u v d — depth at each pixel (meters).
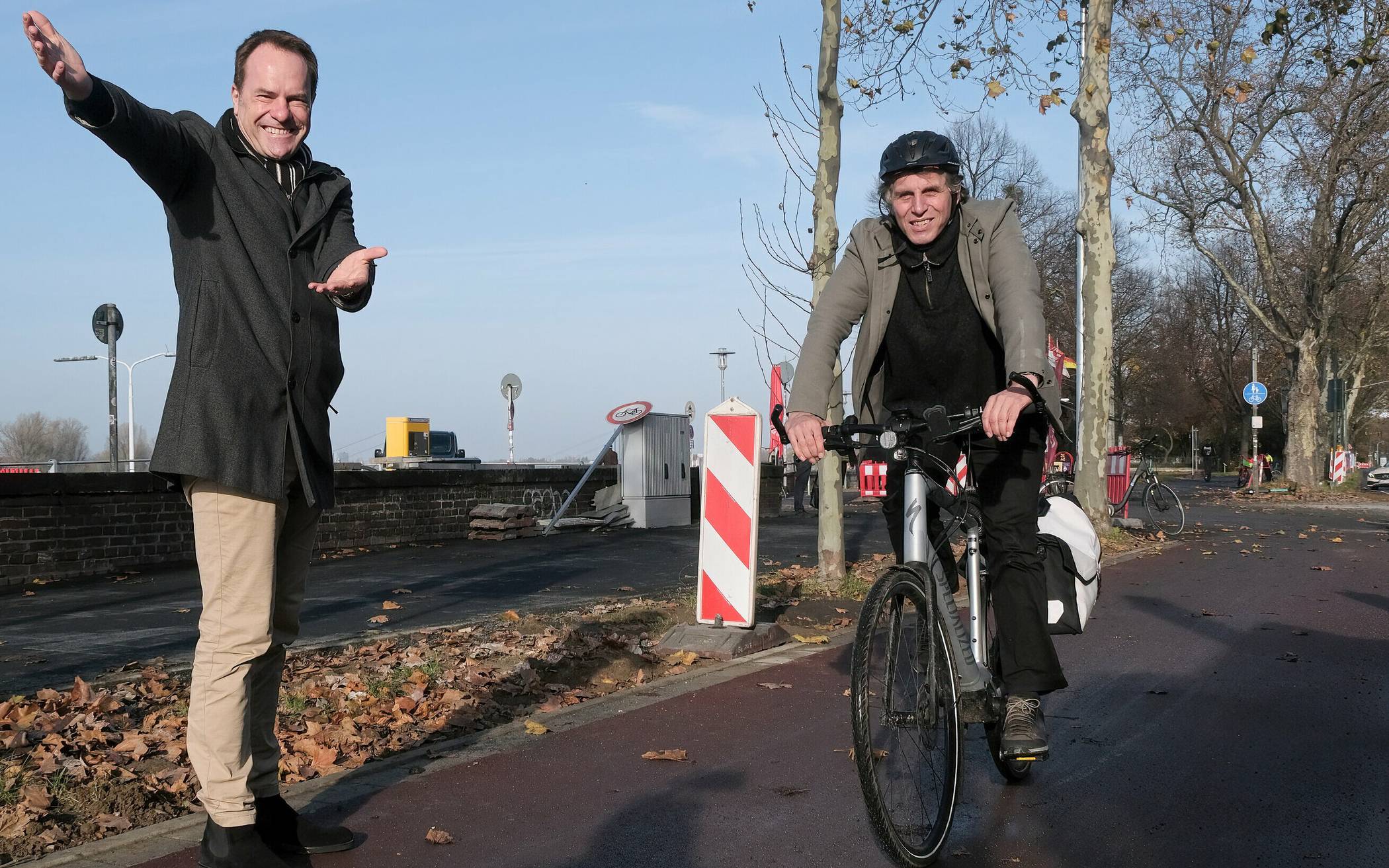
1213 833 3.96
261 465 3.27
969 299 3.78
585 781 4.52
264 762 3.62
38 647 7.38
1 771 4.35
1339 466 42.47
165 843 3.72
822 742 5.13
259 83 3.35
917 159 3.64
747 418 7.61
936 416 3.56
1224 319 57.53
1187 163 34.25
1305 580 11.79
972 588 3.97
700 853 3.73
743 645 7.36
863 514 21.62
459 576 11.59
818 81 10.38
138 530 12.16
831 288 3.89
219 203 3.28
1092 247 16.97
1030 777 4.64
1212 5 19.62
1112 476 19.06
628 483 18.11
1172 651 7.55
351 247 3.51
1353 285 40.16
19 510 10.96
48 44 2.71
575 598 9.95
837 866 3.62
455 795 4.33
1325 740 5.22
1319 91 28.02
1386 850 3.79
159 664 6.65
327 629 8.09
